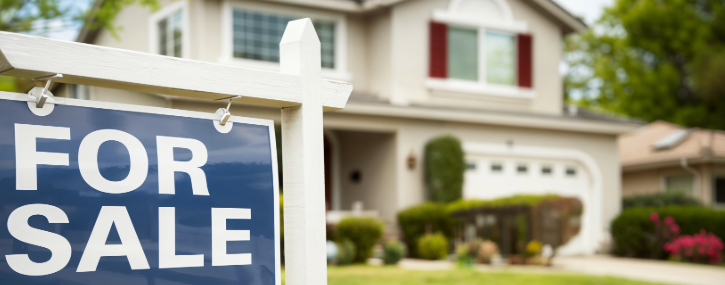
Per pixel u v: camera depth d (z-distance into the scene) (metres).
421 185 14.82
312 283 2.43
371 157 15.53
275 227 2.38
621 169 20.56
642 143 21.45
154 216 2.11
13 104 1.91
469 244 12.63
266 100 2.41
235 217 2.29
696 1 30.22
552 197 12.97
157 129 2.17
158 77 2.16
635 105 29.45
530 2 17.08
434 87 15.45
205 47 13.61
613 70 31.05
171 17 14.30
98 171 2.02
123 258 2.03
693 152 18.38
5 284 1.83
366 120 14.19
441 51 15.70
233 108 12.10
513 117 15.64
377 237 12.41
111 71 2.06
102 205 2.01
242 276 2.27
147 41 14.88
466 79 16.08
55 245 1.92
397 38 15.16
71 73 1.98
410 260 13.32
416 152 14.81
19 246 1.86
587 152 17.02
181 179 2.18
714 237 14.06
